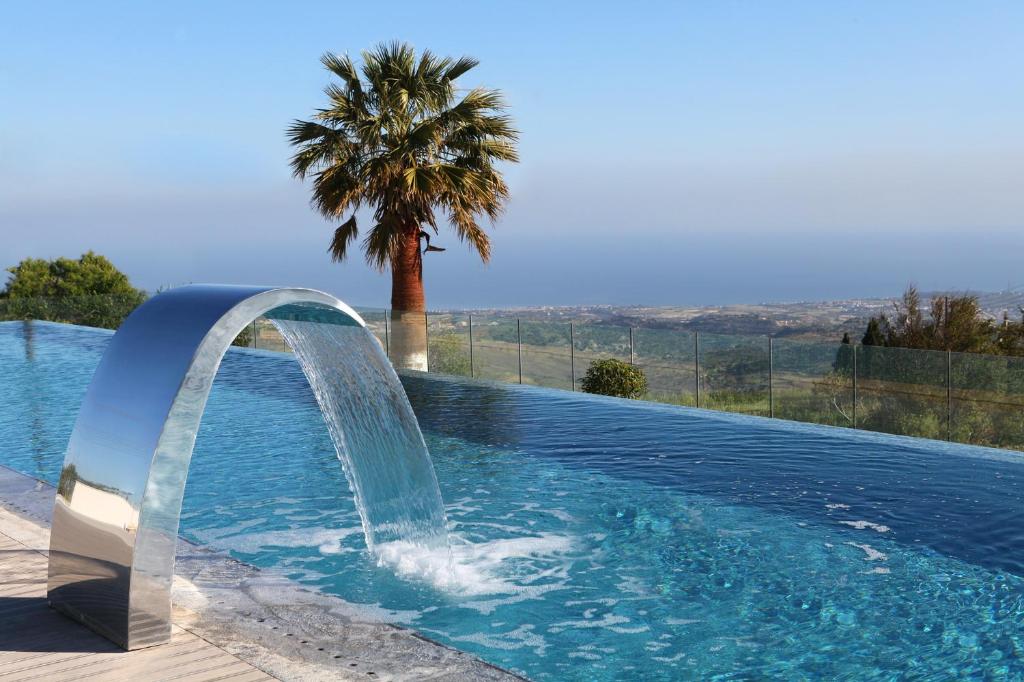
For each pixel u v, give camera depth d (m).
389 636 3.47
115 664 3.18
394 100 16.27
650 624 4.27
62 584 3.67
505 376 16.47
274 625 3.60
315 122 16.69
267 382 12.85
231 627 3.57
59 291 41.31
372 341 4.52
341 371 5.01
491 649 4.00
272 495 6.79
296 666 3.15
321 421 9.88
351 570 5.06
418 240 17.42
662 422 9.40
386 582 4.87
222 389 12.23
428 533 5.18
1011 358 11.07
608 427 9.19
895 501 6.26
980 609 4.37
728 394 13.80
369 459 5.34
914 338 16.41
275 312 4.22
